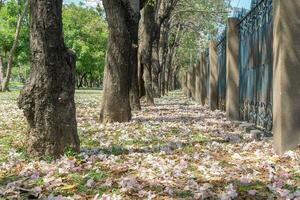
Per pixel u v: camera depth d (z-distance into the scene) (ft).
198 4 94.58
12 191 11.75
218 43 41.50
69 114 16.25
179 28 112.27
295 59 16.02
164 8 59.98
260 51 23.39
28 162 15.46
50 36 15.70
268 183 12.11
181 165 14.52
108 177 13.23
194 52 142.72
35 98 15.84
